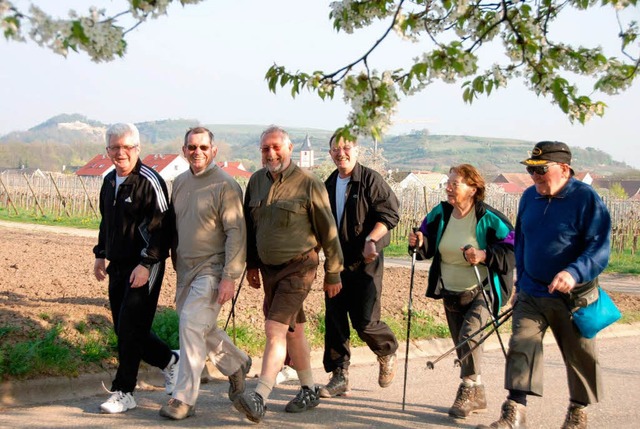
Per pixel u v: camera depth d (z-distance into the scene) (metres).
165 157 93.50
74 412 6.14
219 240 6.29
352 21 4.44
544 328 5.92
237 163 105.62
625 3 4.29
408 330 6.77
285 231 6.22
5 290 9.41
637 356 9.62
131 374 6.27
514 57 4.52
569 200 5.83
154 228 6.25
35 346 6.66
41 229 26.81
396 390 7.50
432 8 4.38
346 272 7.01
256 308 9.67
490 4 4.48
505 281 6.61
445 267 6.83
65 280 10.85
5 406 6.18
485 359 9.22
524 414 5.84
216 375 7.68
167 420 6.03
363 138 3.98
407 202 30.11
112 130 6.24
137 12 3.46
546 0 4.54
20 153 134.75
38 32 3.28
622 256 23.39
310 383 6.62
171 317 8.06
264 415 6.33
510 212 30.92
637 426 6.50
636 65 4.36
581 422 6.01
